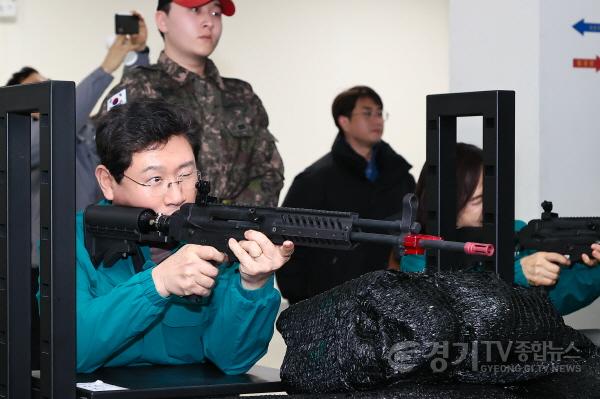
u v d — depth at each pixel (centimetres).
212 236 172
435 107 201
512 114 195
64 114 157
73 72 568
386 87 686
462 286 156
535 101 359
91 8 571
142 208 182
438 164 202
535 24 358
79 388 160
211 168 384
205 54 389
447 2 704
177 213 178
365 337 151
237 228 168
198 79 390
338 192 452
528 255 299
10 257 171
